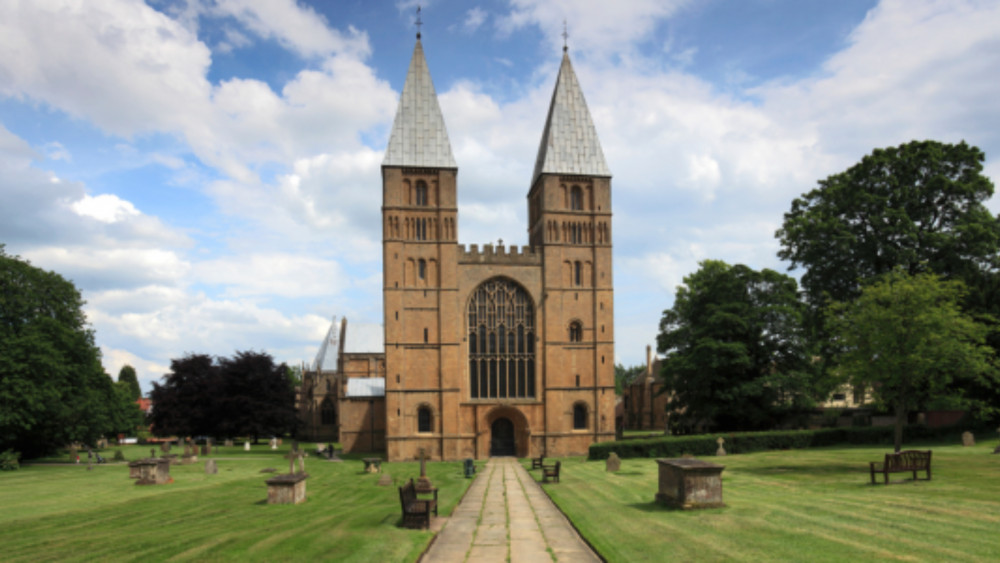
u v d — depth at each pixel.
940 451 48.81
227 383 95.00
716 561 18.78
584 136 76.94
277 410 94.75
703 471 27.03
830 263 69.38
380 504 33.44
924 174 67.62
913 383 41.62
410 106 74.81
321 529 25.25
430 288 71.50
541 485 41.97
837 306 44.69
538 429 71.69
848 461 45.69
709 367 68.88
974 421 60.28
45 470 56.44
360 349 116.44
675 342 79.38
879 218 66.31
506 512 30.80
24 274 66.25
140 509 32.28
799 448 60.22
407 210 72.06
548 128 77.75
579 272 74.38
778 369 72.00
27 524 28.16
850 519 23.61
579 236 74.69
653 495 33.25
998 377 51.94
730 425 73.06
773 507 26.66
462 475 51.06
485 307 73.00
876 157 68.44
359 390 90.62
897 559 18.14
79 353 69.75
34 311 66.25
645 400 130.12
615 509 29.19
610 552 20.78
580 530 24.77
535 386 72.44
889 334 40.00
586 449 71.88
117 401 82.50
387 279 71.00
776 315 70.19
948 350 39.38
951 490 29.19
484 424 71.00
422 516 26.03
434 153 73.31
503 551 22.23
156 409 97.25
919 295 39.88
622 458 60.41
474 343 72.38
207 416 95.25
